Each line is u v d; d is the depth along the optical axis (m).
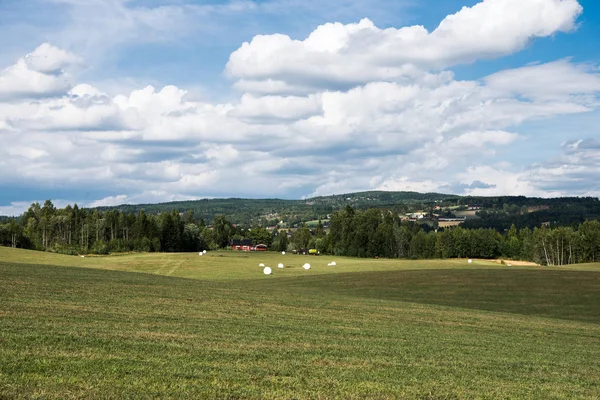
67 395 11.34
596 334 30.39
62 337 17.05
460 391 14.66
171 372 13.92
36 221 182.12
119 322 21.27
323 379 14.66
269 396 12.57
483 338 25.48
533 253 155.88
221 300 32.62
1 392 11.16
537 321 35.09
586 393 15.73
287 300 36.12
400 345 21.44
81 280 38.25
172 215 177.00
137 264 89.94
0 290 28.67
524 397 14.64
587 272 71.12
